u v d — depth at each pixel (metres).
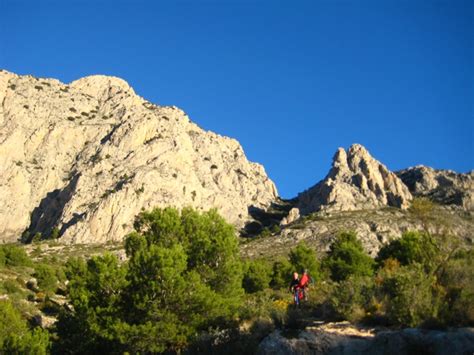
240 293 32.38
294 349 18.09
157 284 26.84
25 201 151.12
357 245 65.75
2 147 159.50
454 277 19.88
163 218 34.16
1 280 53.47
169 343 26.44
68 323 28.95
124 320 27.25
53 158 167.62
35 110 181.12
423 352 15.78
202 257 32.09
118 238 131.25
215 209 36.25
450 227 25.81
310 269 59.94
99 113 198.25
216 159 196.62
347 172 157.62
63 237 128.62
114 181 151.75
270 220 172.75
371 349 16.88
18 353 27.11
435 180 165.75
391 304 19.17
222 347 21.98
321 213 130.00
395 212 129.50
